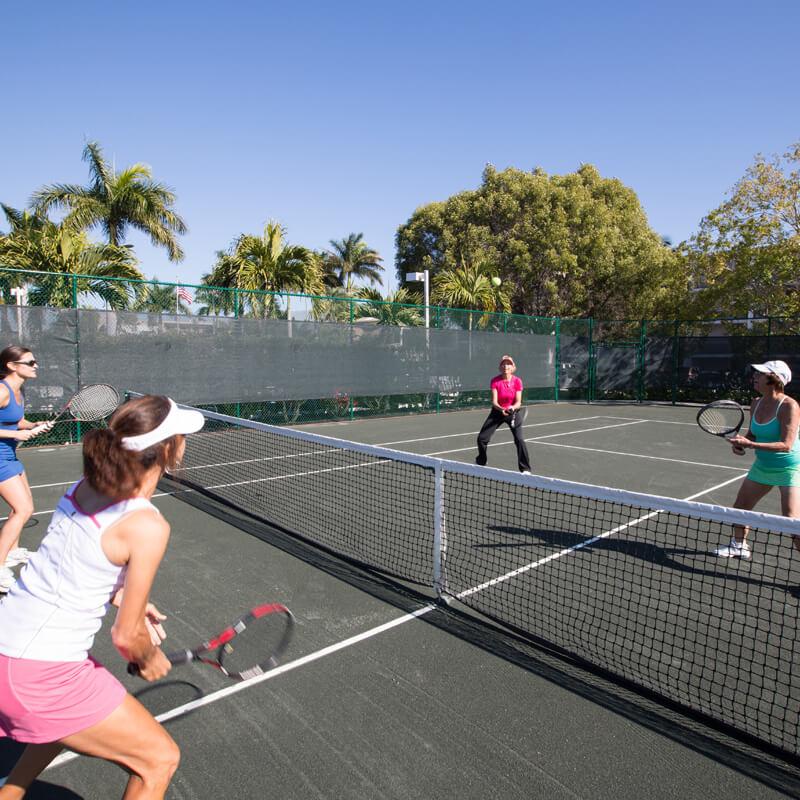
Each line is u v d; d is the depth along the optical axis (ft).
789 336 63.98
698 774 8.46
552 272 86.02
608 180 91.35
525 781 8.30
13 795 6.46
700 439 41.75
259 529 19.40
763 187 65.05
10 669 5.59
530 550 17.38
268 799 7.97
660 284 80.74
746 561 16.70
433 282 79.51
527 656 11.63
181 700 10.17
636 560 16.74
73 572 5.75
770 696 10.21
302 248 49.78
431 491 24.13
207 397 41.11
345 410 50.72
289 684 10.66
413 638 12.33
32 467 29.60
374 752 8.89
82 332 35.63
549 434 44.27
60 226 50.83
